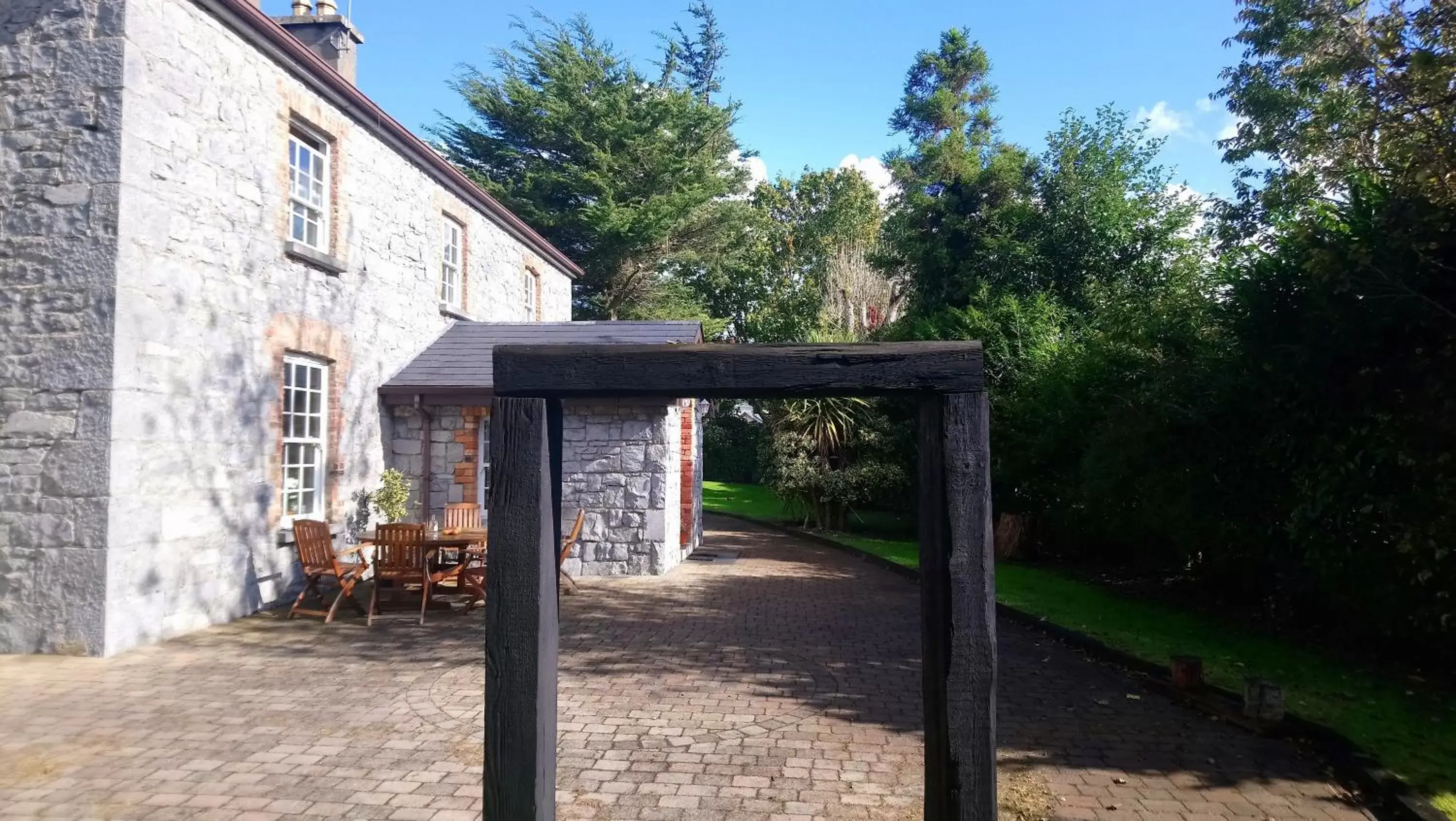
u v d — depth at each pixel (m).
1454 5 5.94
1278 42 10.45
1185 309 8.69
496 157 25.56
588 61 25.78
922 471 2.86
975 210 16.69
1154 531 9.55
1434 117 6.06
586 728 5.10
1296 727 5.10
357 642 7.27
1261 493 7.59
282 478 8.84
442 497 11.20
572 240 25.48
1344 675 6.41
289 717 5.23
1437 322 5.76
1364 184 6.85
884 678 6.29
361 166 10.48
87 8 6.85
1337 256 6.00
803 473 16.80
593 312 27.25
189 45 7.50
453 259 13.57
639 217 24.62
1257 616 8.55
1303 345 6.56
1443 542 5.66
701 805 4.03
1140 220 14.45
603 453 11.31
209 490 7.74
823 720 5.30
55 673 6.14
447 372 11.36
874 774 4.43
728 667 6.58
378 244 10.89
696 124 27.12
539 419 2.85
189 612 7.50
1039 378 12.52
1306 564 7.02
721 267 29.06
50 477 6.68
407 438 11.22
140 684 5.90
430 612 8.67
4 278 6.84
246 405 8.23
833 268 25.53
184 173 7.43
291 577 8.95
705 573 11.70
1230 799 4.20
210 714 5.28
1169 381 8.23
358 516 10.31
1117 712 5.59
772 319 28.95
